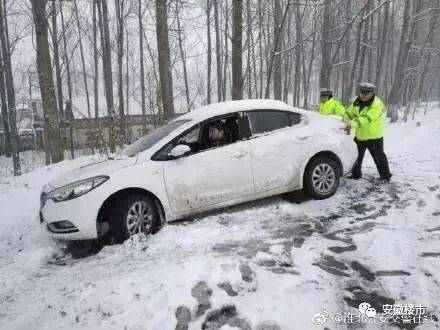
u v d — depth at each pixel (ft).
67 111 66.49
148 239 15.96
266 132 19.21
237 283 11.96
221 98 80.02
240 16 33.71
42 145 84.53
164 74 39.83
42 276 14.55
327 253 14.07
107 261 14.62
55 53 58.90
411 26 80.53
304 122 20.34
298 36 76.89
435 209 17.76
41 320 11.26
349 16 75.61
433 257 13.15
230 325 10.14
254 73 66.80
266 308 10.68
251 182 18.39
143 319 10.60
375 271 12.65
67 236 15.78
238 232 16.21
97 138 47.60
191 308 10.86
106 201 16.07
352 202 19.60
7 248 18.51
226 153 17.95
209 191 17.61
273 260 13.62
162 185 16.69
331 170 20.22
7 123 78.23
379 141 22.35
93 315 11.08
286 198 20.57
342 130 21.12
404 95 119.24
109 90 60.75
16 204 25.45
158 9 39.34
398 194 20.30
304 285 11.87
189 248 14.93
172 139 17.47
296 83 98.94
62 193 15.92
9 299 12.98
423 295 11.18
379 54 98.27
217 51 78.23
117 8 65.92
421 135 39.09
